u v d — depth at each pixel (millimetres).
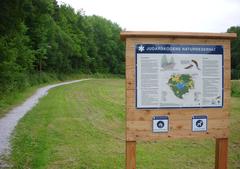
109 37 127312
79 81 74000
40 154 10148
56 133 14000
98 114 21000
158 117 6184
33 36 58219
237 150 11359
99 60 118750
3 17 15375
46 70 73188
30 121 17234
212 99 6340
